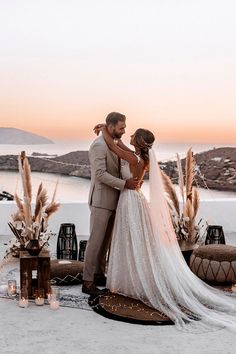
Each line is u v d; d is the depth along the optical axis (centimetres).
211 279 518
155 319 421
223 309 452
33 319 423
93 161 484
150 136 488
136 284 463
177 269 471
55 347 369
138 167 480
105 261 520
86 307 452
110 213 489
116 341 380
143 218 472
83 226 770
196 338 388
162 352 362
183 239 604
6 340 380
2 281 532
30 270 464
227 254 520
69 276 516
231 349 369
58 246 606
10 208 759
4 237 742
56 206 599
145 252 464
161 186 481
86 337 387
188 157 626
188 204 602
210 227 616
